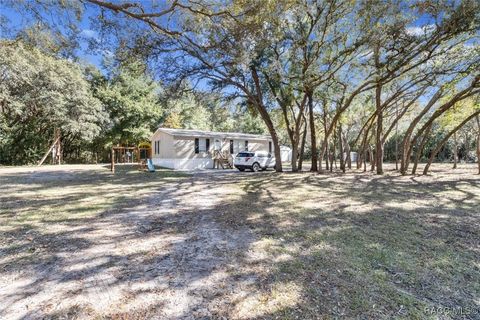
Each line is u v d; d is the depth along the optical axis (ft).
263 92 48.08
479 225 16.08
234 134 76.54
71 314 7.68
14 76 58.39
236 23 26.91
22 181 37.45
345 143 71.51
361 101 57.00
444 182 36.11
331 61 39.09
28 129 78.33
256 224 16.42
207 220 17.38
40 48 30.78
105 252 12.09
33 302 8.25
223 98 46.75
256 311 7.79
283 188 31.27
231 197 25.44
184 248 12.59
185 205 21.88
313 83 40.42
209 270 10.36
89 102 79.46
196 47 32.53
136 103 89.30
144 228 15.65
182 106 101.76
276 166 54.60
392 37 32.07
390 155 97.30
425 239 13.66
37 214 18.72
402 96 48.29
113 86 89.76
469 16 27.37
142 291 8.89
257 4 25.36
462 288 9.07
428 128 45.91
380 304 8.12
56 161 83.41
